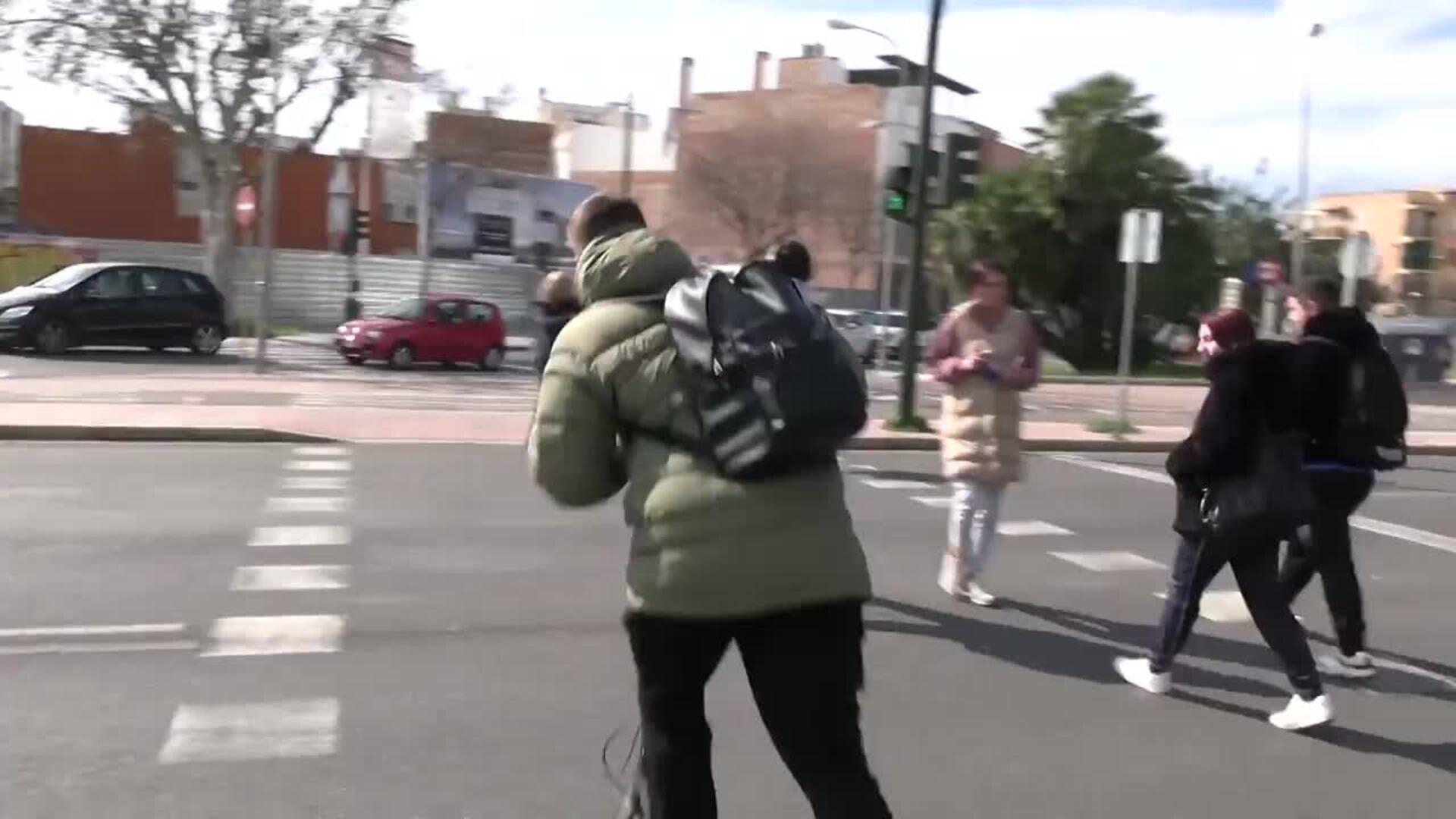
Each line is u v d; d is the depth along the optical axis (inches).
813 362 122.3
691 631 125.7
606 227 133.7
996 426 307.9
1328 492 256.4
